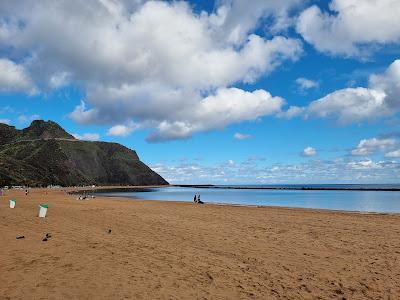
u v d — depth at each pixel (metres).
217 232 17.56
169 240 15.09
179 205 40.03
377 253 12.84
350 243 14.74
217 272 10.15
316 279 9.66
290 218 24.52
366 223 21.50
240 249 13.39
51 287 8.42
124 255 11.98
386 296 8.39
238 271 10.30
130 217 24.20
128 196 85.19
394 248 13.73
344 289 8.86
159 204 42.25
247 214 27.73
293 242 14.93
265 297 8.22
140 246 13.60
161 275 9.69
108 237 15.53
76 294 8.00
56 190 115.38
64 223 20.25
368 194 99.69
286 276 9.89
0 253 11.80
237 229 18.69
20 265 10.31
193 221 22.20
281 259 11.85
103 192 115.44
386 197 80.00
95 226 19.16
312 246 14.07
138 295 8.05
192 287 8.77
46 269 9.94
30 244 13.51
